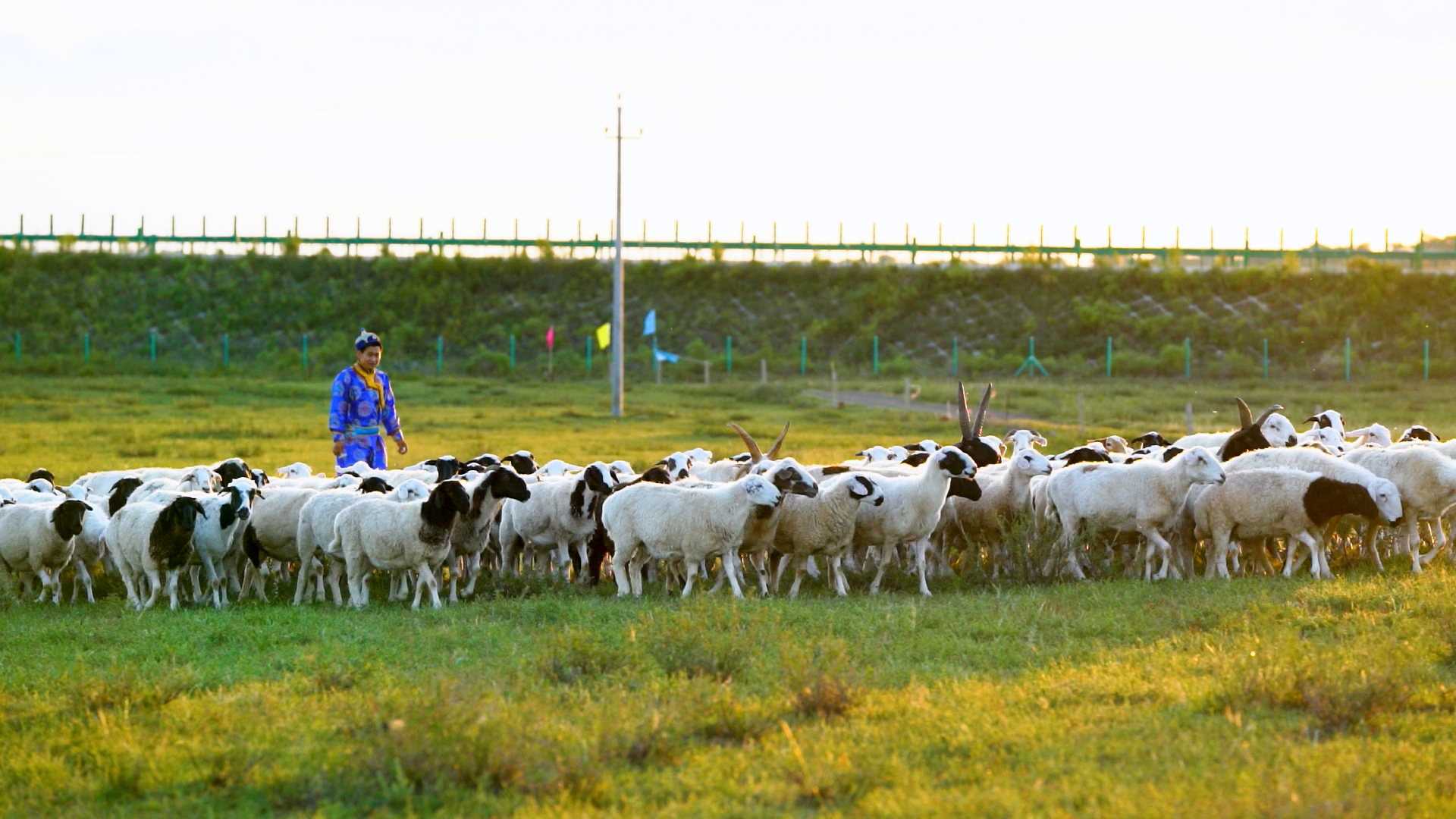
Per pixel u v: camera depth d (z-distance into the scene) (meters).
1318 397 54.50
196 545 16.28
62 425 41.59
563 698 10.31
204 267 89.31
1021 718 9.46
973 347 79.06
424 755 8.42
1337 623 12.53
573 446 35.72
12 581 17.17
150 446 34.88
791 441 37.47
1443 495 16.25
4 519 16.62
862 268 88.19
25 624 14.43
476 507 16.61
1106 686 10.30
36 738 9.49
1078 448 20.31
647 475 18.22
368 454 20.41
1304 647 11.31
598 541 17.45
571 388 63.22
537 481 18.78
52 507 16.58
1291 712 9.58
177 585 16.86
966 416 20.77
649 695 10.18
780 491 15.62
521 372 75.25
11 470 28.80
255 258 90.88
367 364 20.42
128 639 13.27
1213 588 14.81
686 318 84.81
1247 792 7.66
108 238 91.62
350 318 84.94
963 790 8.02
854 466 19.64
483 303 86.69
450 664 11.55
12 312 83.00
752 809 7.78
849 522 16.27
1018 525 16.94
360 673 11.06
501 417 46.81
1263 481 15.77
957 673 10.98
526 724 9.14
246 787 8.37
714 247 91.69
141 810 8.11
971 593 15.88
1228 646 11.59
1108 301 81.12
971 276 84.94
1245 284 80.88
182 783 8.48
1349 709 9.27
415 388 61.88
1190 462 15.87
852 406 50.81
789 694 10.05
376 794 8.13
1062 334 78.56
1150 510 16.16
